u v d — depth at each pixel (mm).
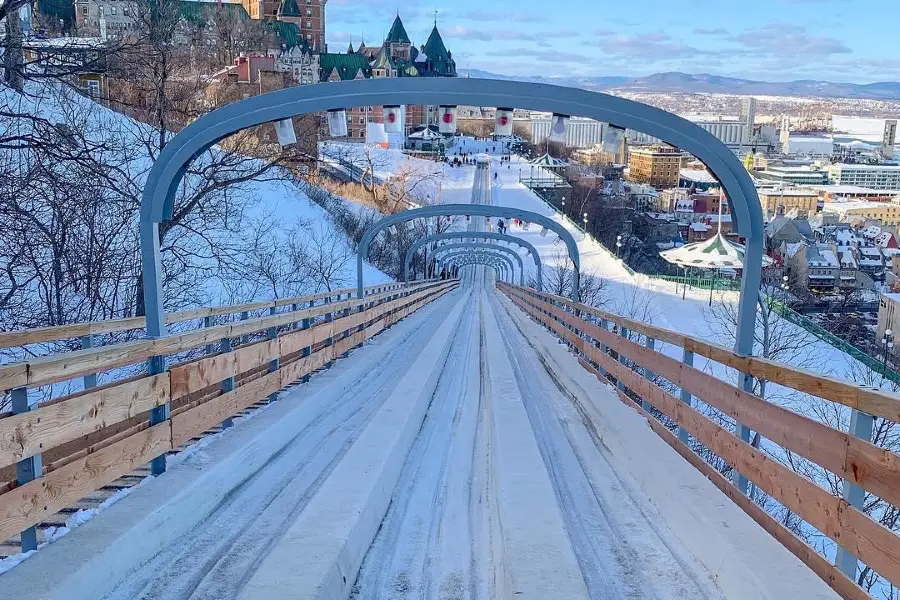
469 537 4949
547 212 91688
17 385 3611
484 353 14734
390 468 6102
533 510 4828
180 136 5652
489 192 102000
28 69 12133
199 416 5930
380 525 5195
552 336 16891
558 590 3656
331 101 5902
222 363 6496
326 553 4094
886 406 2930
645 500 5430
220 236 20453
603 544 4551
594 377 10289
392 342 15344
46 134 11758
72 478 4102
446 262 58469
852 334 36031
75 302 13672
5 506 3518
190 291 17375
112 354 4547
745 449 4523
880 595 8719
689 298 47969
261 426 6613
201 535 4648
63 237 11945
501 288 49250
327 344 11609
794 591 3287
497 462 6055
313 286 25266
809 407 16547
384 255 48406
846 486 3285
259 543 4496
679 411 6086
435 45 159875
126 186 14258
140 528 4141
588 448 6988
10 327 11391
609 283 53031
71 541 3873
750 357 4641
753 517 4414
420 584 4203
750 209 5094
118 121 18031
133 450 4793
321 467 6145
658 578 4051
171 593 3809
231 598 3730
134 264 14172
